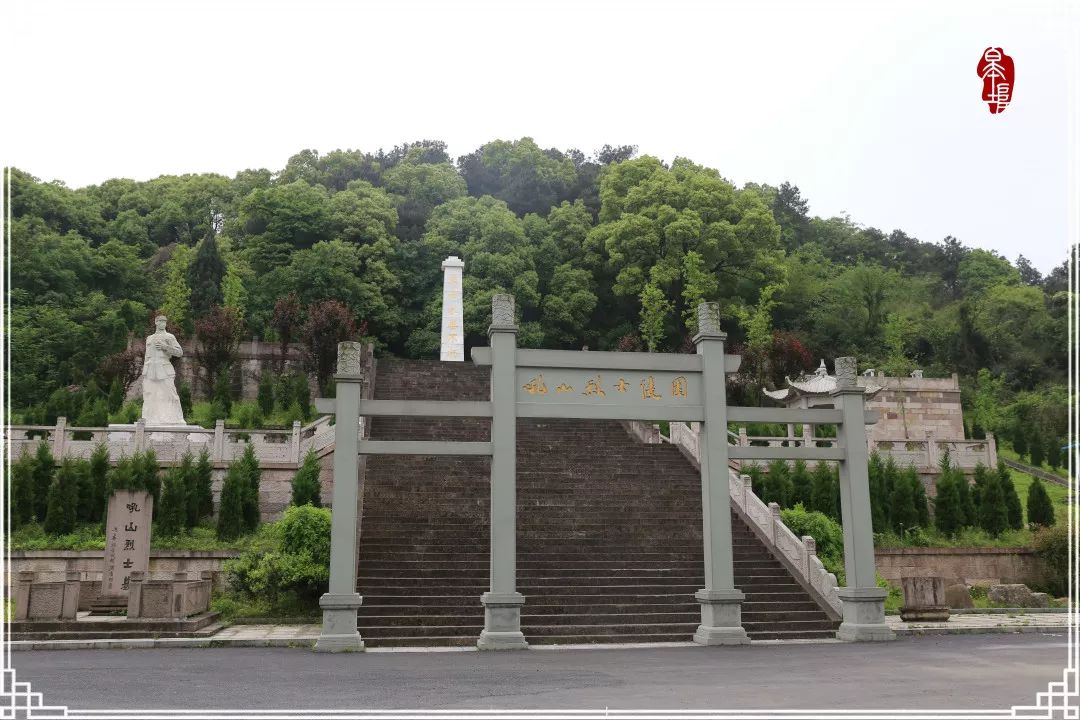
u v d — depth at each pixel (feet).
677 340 159.22
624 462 74.08
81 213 174.09
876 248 229.66
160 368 76.59
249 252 156.46
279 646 44.80
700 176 165.78
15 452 68.54
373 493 65.16
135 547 53.98
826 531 65.26
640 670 35.88
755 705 26.91
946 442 87.66
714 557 48.16
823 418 51.75
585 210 187.62
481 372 102.99
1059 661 38.60
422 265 166.30
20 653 41.39
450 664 37.99
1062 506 86.84
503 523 46.55
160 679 32.60
